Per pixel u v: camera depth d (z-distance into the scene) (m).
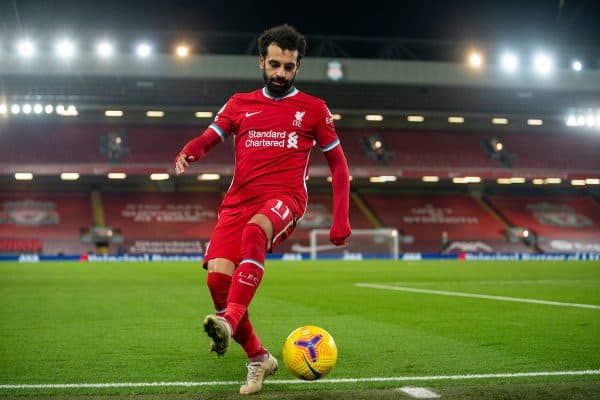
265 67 6.69
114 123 66.00
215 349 5.52
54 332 11.45
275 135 6.64
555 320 13.12
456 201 72.44
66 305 16.64
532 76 60.19
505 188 75.06
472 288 22.56
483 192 74.62
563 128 73.88
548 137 72.81
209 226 64.12
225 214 6.64
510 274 32.16
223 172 61.06
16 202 63.38
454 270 36.56
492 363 8.25
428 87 59.50
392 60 57.75
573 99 64.75
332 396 6.42
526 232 66.31
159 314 14.50
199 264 46.00
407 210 69.94
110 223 62.56
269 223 6.19
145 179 65.19
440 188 74.38
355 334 11.12
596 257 62.91
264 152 6.62
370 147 67.69
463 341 10.24
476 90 60.97
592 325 12.31
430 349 9.41
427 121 71.88
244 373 7.66
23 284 25.02
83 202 65.00
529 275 31.14
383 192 73.12
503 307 15.83
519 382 7.07
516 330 11.59
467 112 66.25
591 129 73.25
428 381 7.12
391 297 18.94
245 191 6.58
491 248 65.19
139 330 11.71
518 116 67.19
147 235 61.84
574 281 26.53
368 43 63.00
